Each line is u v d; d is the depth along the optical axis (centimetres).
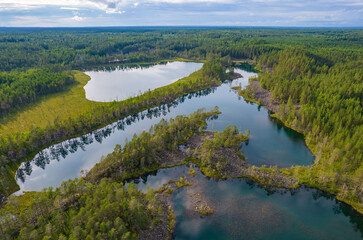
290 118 15750
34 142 12556
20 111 17375
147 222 7738
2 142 11681
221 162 11231
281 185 10088
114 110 16475
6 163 11162
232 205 9069
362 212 8731
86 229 6375
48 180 10662
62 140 13550
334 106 14400
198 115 16112
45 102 19250
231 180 10438
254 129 15288
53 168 11625
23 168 11475
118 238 6612
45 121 15975
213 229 8019
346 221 8500
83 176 10769
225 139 13250
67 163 12081
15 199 8362
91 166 11788
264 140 13875
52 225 6756
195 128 14988
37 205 7594
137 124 16525
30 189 9994
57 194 8250
